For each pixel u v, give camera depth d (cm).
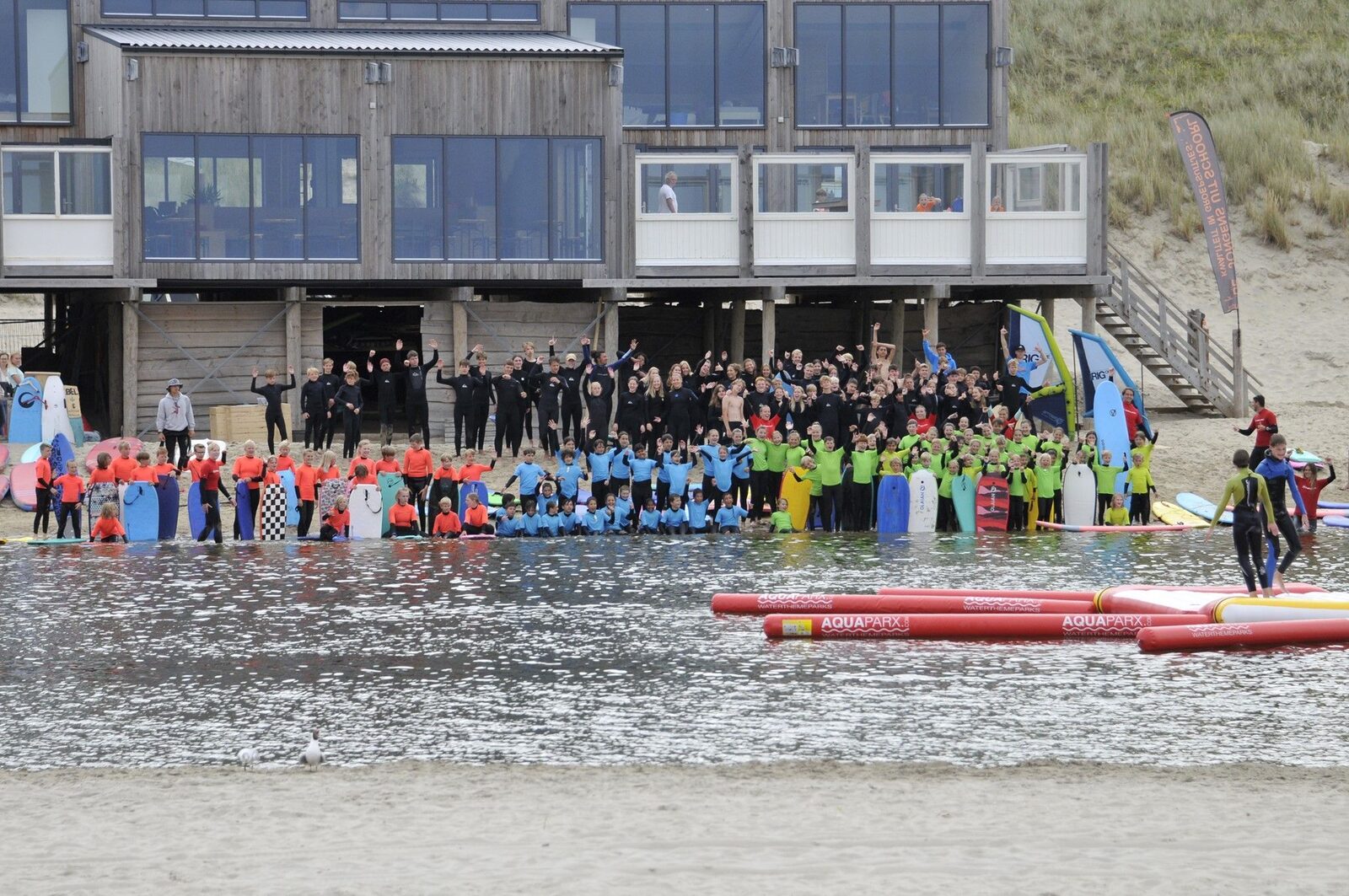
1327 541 5416
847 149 7362
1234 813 2441
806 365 6475
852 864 2167
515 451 6181
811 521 5678
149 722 3105
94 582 4538
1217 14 12725
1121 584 4478
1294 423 7431
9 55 6812
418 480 5562
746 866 2164
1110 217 9962
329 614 4091
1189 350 7525
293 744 2947
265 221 6462
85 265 6347
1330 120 11219
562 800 2525
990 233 6850
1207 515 5866
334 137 6475
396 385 6750
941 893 2045
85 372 7200
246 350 6581
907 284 6812
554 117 6600
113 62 6419
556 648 3725
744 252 6700
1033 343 7375
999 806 2483
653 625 3988
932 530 5634
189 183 6397
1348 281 9538
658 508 5638
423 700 3269
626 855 2219
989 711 3191
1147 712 3181
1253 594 4019
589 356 6278
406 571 4728
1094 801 2514
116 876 2144
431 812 2456
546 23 7206
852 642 3859
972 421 6147
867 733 3023
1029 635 3916
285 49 6406
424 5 7156
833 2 7300
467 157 6562
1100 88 11900
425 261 6550
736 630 3947
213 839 2319
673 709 3203
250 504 5431
